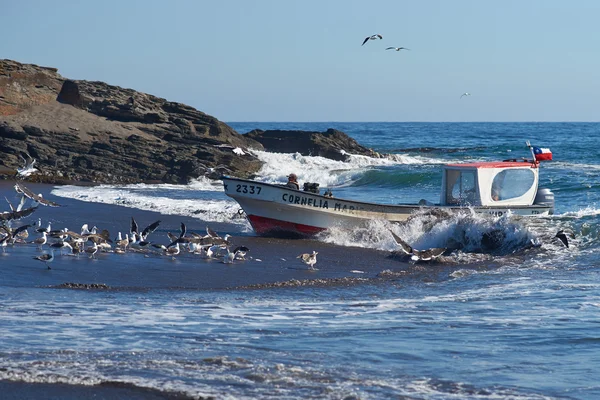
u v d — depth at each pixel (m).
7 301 18.88
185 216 40.53
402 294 21.69
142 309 18.44
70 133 74.44
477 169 34.03
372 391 12.20
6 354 13.80
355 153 97.44
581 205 41.75
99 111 84.31
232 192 34.09
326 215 33.31
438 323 17.27
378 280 24.16
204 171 71.31
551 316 17.98
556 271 25.56
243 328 16.48
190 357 13.86
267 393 11.95
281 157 82.88
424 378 12.96
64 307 18.33
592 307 19.00
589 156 86.25
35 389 12.05
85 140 74.19
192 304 19.45
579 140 144.12
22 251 26.98
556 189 47.72
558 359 14.22
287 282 23.12
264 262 27.23
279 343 15.16
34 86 82.00
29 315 17.19
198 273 24.41
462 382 12.77
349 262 27.81
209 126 87.94
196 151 74.94
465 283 23.58
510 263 27.48
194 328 16.34
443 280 24.25
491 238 30.70
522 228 30.33
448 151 111.06
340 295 21.42
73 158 72.19
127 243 28.17
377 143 150.75
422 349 14.84
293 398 11.76
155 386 12.18
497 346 15.09
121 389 12.11
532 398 12.04
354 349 14.73
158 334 15.65
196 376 12.73
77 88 83.94
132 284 22.20
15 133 71.62
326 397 11.84
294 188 35.09
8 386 12.17
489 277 24.62
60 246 26.39
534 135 180.75
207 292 21.42
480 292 21.81
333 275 25.05
